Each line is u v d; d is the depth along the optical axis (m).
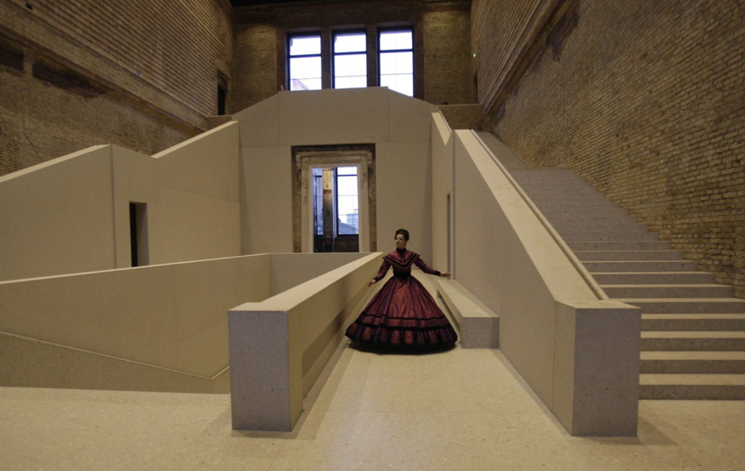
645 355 3.39
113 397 2.81
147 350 5.18
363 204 12.77
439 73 18.47
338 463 1.98
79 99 9.23
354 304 5.45
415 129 12.52
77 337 4.16
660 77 5.47
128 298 4.86
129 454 2.05
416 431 2.33
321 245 17.59
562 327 2.45
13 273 5.57
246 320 2.31
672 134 5.24
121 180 7.69
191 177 10.31
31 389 2.94
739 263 4.20
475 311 4.38
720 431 2.42
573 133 8.23
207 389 6.42
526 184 7.59
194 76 14.68
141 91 11.41
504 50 12.38
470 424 2.43
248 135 12.95
